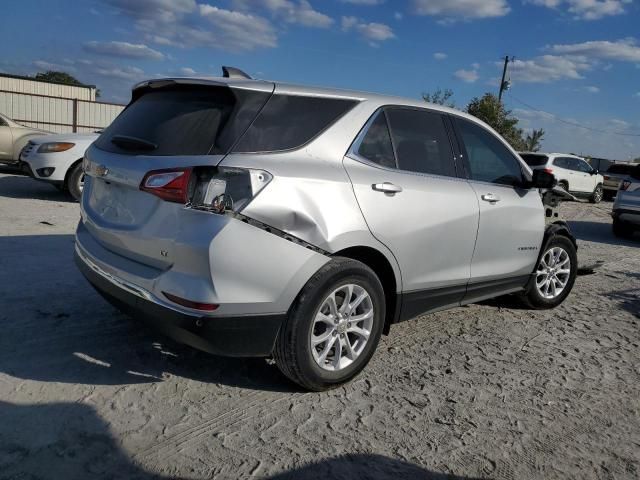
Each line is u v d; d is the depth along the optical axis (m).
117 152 3.33
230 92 3.16
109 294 3.29
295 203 3.06
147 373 3.48
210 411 3.10
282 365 3.21
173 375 3.48
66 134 10.22
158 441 2.78
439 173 4.09
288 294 3.06
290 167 3.12
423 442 2.96
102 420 2.92
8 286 4.84
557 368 4.07
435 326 4.82
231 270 2.87
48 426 2.82
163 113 3.31
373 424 3.10
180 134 3.11
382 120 3.76
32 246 6.36
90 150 3.70
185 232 2.87
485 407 3.39
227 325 2.92
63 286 4.96
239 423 3.00
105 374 3.42
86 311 4.39
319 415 3.14
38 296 4.64
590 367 4.12
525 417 3.31
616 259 8.91
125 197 3.24
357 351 3.51
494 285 4.66
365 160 3.56
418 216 3.73
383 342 4.35
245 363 3.72
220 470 2.59
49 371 3.39
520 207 4.73
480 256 4.37
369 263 3.67
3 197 9.97
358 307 3.50
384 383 3.62
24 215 8.28
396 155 3.79
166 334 3.06
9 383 3.20
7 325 3.99
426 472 2.70
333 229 3.20
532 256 5.04
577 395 3.64
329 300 3.28
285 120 3.26
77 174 9.78
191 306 2.84
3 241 6.50
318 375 3.29
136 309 3.09
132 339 3.94
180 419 3.00
